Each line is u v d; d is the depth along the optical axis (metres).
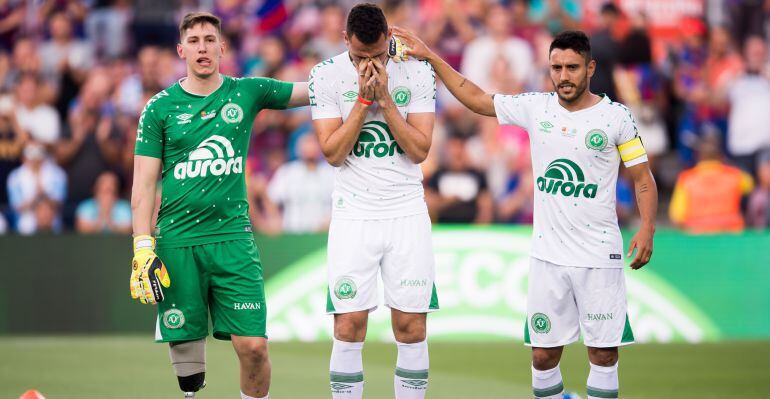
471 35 51.59
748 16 53.91
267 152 47.59
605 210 21.67
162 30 51.59
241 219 21.95
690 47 53.12
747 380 32.50
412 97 21.95
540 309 22.11
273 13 51.56
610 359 21.97
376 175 21.83
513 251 40.97
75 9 51.09
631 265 21.73
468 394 29.69
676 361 36.09
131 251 40.88
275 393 29.44
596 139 21.41
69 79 49.66
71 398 28.45
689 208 49.12
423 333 22.19
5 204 47.03
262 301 21.91
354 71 21.81
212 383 30.92
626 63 51.38
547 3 52.34
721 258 41.91
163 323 21.84
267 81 22.41
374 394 29.34
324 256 40.91
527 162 48.44
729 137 52.47
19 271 40.41
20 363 34.25
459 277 40.81
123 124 47.91
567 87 21.30
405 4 51.94
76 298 40.62
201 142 21.55
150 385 30.48
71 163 47.22
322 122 21.95
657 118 51.25
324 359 35.88
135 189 21.55
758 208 49.47
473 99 22.48
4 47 50.44
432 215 47.41
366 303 21.98
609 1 52.00
